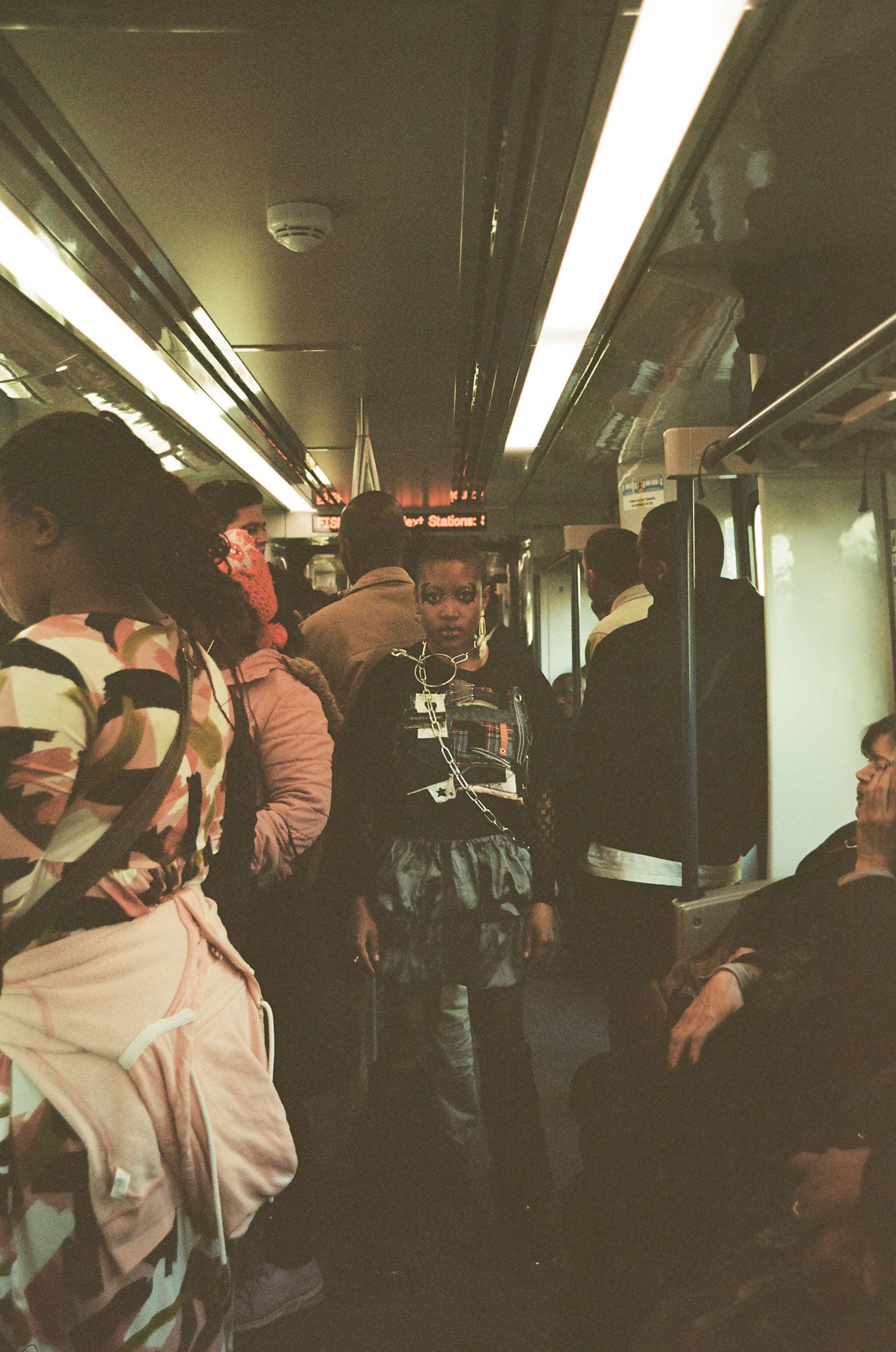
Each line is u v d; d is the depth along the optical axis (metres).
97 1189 1.19
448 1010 2.85
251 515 3.03
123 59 2.64
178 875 1.32
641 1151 1.85
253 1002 1.40
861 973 1.90
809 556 2.99
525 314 4.19
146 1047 1.22
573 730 3.14
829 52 2.23
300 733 2.23
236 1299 2.36
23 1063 1.18
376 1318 2.40
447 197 3.51
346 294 4.45
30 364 4.81
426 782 2.58
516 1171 2.58
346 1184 3.01
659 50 2.30
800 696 2.99
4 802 1.14
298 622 2.92
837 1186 1.49
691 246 3.27
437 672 2.66
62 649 1.21
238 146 3.16
